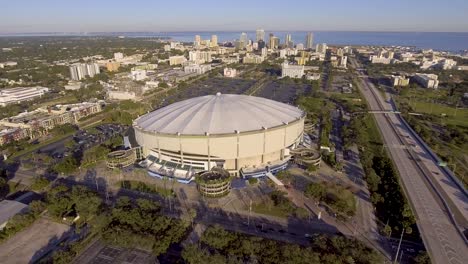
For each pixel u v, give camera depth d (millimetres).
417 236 115188
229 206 135625
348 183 154000
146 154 177625
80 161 182125
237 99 182375
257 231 118688
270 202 137625
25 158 189875
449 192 143125
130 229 112250
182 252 100812
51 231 120688
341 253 100688
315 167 163875
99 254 107188
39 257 107562
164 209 133625
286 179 153500
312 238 111188
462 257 99750
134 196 144625
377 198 133375
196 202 138875
